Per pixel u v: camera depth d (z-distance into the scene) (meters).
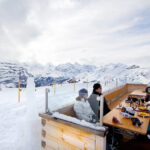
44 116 1.88
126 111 2.22
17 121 4.14
